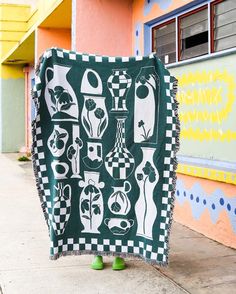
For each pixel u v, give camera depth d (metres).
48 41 11.23
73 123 4.29
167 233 4.17
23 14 16.31
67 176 4.26
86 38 7.70
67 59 4.29
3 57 16.31
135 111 4.32
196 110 6.00
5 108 16.97
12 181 10.34
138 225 4.30
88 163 4.34
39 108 4.21
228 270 4.54
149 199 4.26
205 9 6.04
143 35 7.50
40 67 4.25
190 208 6.12
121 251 4.34
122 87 4.35
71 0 8.47
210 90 5.70
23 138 17.20
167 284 4.15
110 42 7.80
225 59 5.41
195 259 4.88
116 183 4.35
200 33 6.18
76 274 4.39
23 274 4.39
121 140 4.34
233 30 5.46
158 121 4.26
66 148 4.25
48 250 5.15
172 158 4.21
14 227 6.21
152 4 7.16
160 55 7.30
